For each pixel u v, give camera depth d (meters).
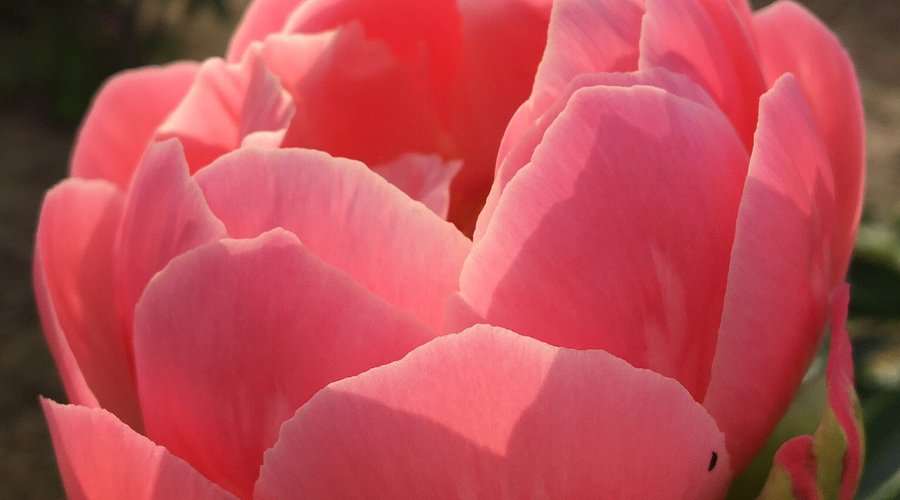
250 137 0.31
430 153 0.35
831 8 1.63
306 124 0.33
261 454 0.29
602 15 0.30
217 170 0.30
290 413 0.29
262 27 0.34
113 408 0.33
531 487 0.28
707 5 0.31
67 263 0.33
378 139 0.35
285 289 0.28
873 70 1.51
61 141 1.41
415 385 0.27
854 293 0.54
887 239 0.55
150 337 0.29
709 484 0.29
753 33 0.33
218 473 0.29
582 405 0.27
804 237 0.30
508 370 0.27
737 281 0.29
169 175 0.30
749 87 0.31
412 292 0.29
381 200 0.29
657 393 0.28
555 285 0.29
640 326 0.29
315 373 0.28
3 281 1.16
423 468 0.28
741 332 0.29
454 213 0.34
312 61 0.33
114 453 0.29
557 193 0.28
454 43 0.34
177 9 1.64
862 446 0.30
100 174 0.36
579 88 0.29
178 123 0.33
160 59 1.55
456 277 0.29
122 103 0.36
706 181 0.29
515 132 0.30
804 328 0.30
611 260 0.28
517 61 0.33
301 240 0.29
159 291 0.29
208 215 0.29
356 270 0.29
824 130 0.33
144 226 0.30
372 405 0.28
